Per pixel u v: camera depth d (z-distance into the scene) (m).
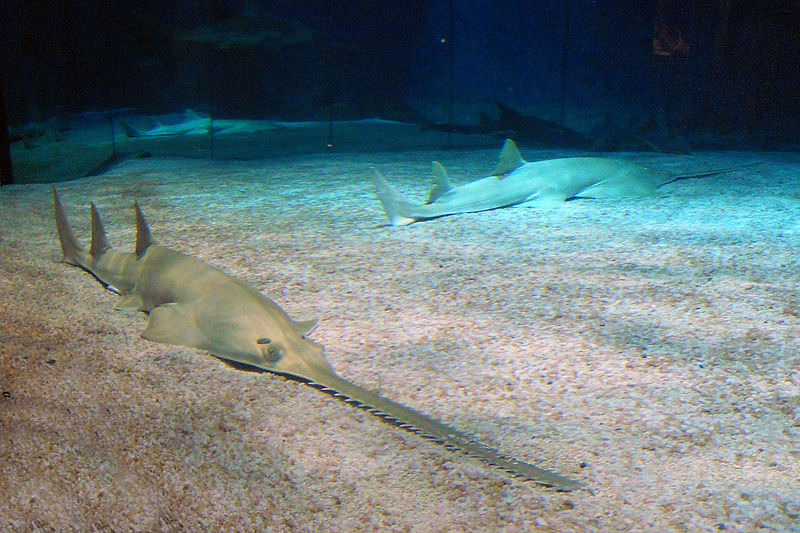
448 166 10.96
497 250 5.37
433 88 44.81
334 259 5.11
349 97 29.30
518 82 46.25
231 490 2.12
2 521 1.95
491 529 1.92
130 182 9.58
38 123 27.59
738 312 3.79
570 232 6.00
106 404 2.70
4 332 3.52
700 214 6.76
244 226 6.46
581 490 2.10
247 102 29.41
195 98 30.69
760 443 2.38
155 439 2.43
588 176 7.77
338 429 2.50
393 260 5.07
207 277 3.37
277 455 2.32
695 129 16.62
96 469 2.23
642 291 4.21
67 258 4.98
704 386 2.85
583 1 28.38
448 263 4.97
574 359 3.16
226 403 2.71
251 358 2.84
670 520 1.95
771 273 4.57
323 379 2.62
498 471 2.22
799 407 2.65
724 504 2.03
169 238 5.93
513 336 3.47
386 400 2.46
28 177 13.08
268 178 9.85
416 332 3.54
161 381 2.91
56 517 1.98
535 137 15.68
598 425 2.53
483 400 2.75
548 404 2.71
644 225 6.25
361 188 8.80
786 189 8.24
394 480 2.17
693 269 4.70
